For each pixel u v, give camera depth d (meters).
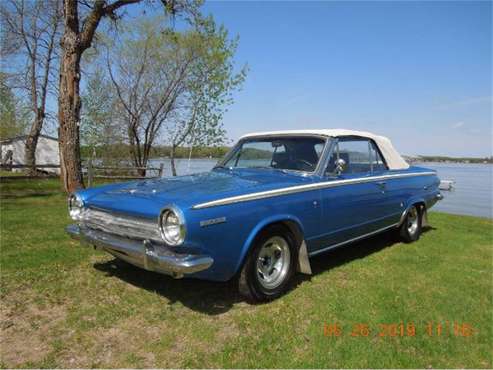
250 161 5.02
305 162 4.46
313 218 4.09
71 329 3.15
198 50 20.06
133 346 2.92
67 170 10.79
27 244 5.54
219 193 3.36
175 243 3.02
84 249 5.32
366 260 5.17
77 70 10.54
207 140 21.09
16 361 2.69
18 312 3.41
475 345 3.03
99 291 3.91
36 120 24.31
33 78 23.84
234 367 2.68
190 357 2.78
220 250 3.24
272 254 3.83
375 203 5.06
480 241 6.43
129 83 22.00
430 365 2.76
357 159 4.96
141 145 23.97
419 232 6.38
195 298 3.79
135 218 3.37
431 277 4.52
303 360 2.77
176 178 4.32
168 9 11.97
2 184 14.35
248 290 3.57
